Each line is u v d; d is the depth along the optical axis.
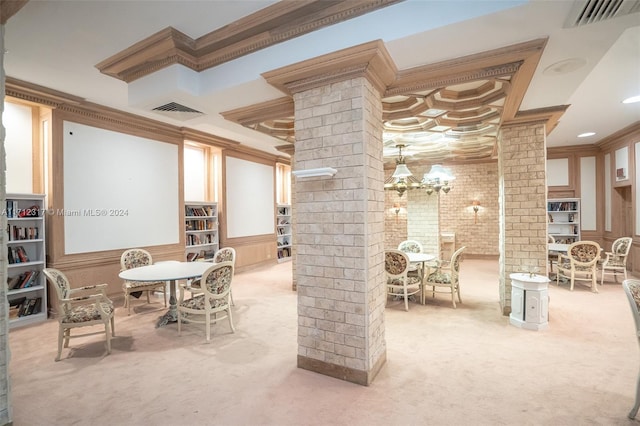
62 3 2.38
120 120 5.05
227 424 2.12
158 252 5.66
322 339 2.73
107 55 3.16
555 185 7.85
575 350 3.16
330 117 2.64
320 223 2.71
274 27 2.65
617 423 2.08
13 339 3.58
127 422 2.16
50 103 4.20
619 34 2.20
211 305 3.62
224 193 7.15
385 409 2.24
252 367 2.89
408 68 2.71
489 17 2.01
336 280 2.65
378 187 2.79
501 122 4.07
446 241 8.64
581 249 5.43
